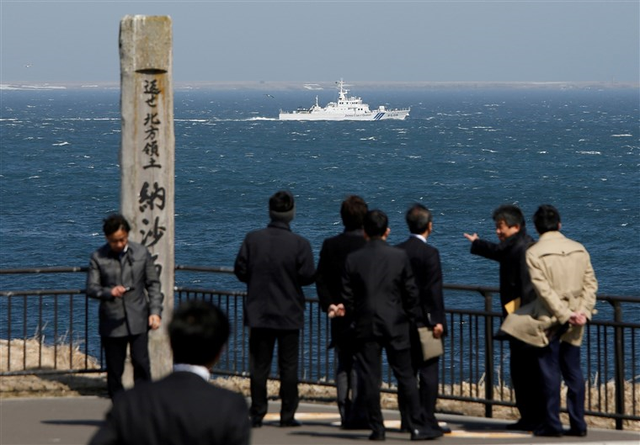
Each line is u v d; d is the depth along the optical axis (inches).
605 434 754.2
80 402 843.4
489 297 825.5
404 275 693.9
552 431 732.7
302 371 890.1
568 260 716.7
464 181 7854.3
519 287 742.5
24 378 933.2
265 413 762.8
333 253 740.7
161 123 869.8
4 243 4687.5
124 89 864.9
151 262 757.9
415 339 725.3
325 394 950.4
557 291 713.6
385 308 689.6
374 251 695.1
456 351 1866.4
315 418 820.6
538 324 714.2
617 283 3978.8
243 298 901.8
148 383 356.8
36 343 1115.9
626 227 5408.5
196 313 362.0
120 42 864.3
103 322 748.0
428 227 733.3
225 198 6692.9
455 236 5113.2
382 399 935.7
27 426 743.7
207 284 3494.1
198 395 350.3
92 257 748.6
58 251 4510.3
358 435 737.6
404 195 6914.4
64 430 731.4
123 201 869.8
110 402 840.3
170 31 867.4
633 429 871.1
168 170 875.4
